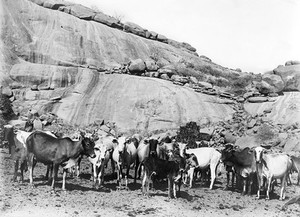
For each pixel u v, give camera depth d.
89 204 14.05
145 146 18.30
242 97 42.25
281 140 31.86
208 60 64.50
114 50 51.06
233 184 19.47
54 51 45.38
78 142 15.43
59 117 35.97
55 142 15.23
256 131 33.72
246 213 14.95
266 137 32.53
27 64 40.47
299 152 29.69
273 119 36.88
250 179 17.98
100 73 43.34
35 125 31.67
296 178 24.02
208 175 20.73
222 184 20.75
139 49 54.31
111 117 37.12
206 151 19.14
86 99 38.47
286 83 41.00
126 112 37.50
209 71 54.75
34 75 39.22
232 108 40.47
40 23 48.56
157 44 59.41
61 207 13.31
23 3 49.41
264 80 41.78
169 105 38.41
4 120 29.80
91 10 57.41
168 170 15.79
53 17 50.44
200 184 19.91
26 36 45.00
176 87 41.03
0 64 39.25
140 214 13.48
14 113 33.66
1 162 19.31
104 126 35.19
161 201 15.33
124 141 17.42
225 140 32.81
